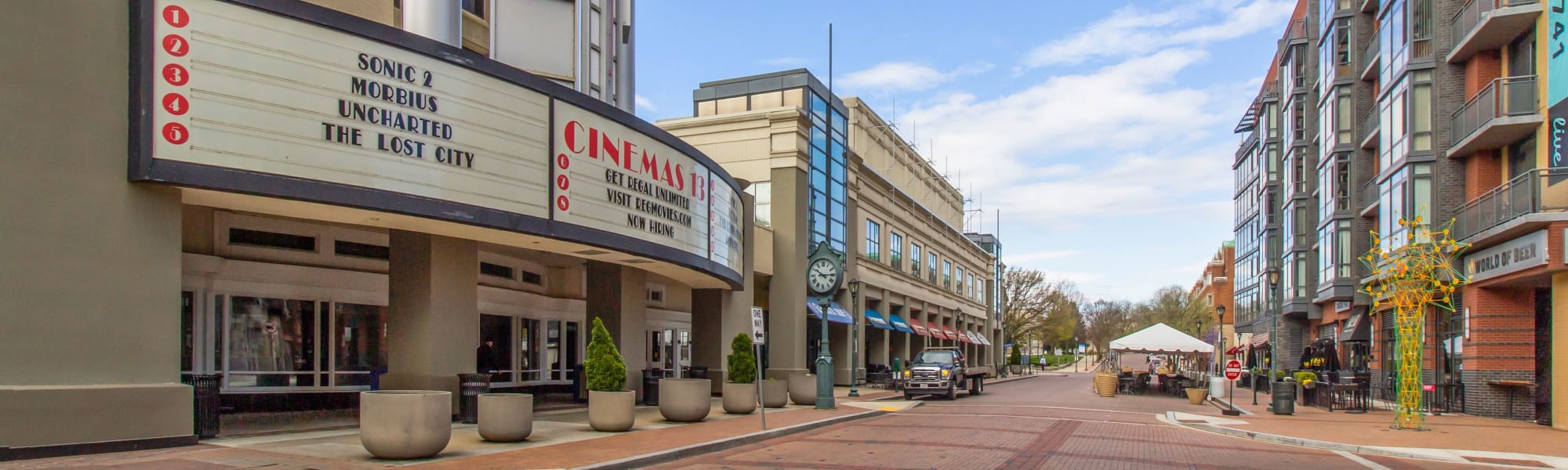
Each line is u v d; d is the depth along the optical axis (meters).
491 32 19.09
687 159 22.61
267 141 13.00
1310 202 44.88
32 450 11.11
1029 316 89.69
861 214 44.50
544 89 17.17
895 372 40.31
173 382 12.70
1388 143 29.94
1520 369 24.16
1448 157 26.64
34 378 11.26
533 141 16.84
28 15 11.43
